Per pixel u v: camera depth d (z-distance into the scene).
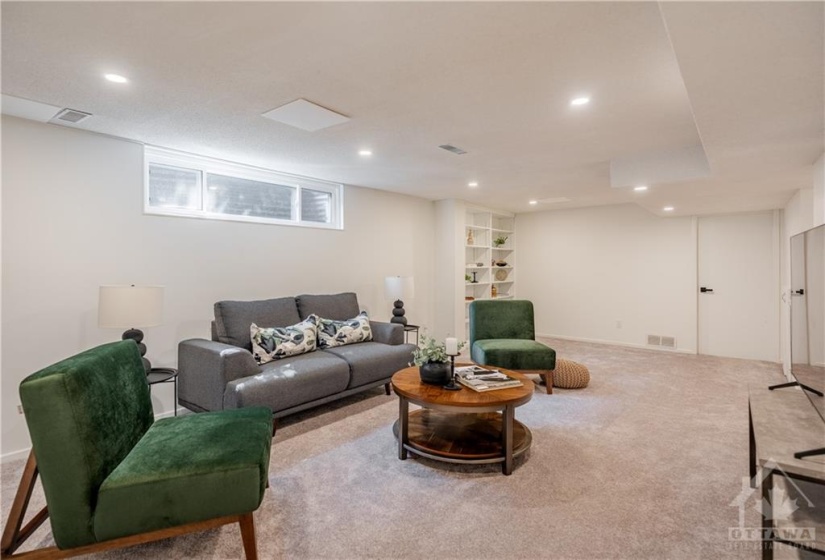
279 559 1.69
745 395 3.85
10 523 1.61
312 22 1.59
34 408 1.43
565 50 1.81
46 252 2.74
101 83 2.14
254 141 3.12
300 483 2.28
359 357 3.49
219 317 3.36
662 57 1.87
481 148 3.30
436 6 1.49
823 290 1.94
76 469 1.48
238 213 3.94
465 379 2.69
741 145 2.51
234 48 1.80
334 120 2.67
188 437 1.83
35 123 2.69
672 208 5.18
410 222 5.67
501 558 1.70
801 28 1.28
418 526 1.90
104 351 1.86
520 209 6.94
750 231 5.46
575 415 3.30
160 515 1.55
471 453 2.40
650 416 3.29
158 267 3.29
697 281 5.80
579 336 6.83
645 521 1.93
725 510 2.02
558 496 2.14
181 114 2.58
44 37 1.70
